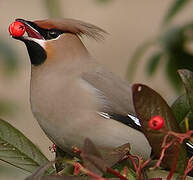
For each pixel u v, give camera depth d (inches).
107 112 391.9
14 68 479.8
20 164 350.3
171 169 298.5
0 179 437.7
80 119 389.1
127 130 391.9
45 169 294.5
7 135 354.9
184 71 325.7
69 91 393.1
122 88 402.3
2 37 479.5
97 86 397.4
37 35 402.9
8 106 493.0
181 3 416.5
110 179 296.5
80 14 770.8
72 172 335.0
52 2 426.3
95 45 744.3
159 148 305.9
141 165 311.3
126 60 737.6
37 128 664.4
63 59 403.9
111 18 762.2
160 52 427.5
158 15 751.7
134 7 757.3
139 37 749.9
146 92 302.8
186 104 358.6
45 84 398.9
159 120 288.4
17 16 745.0
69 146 397.1
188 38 418.9
